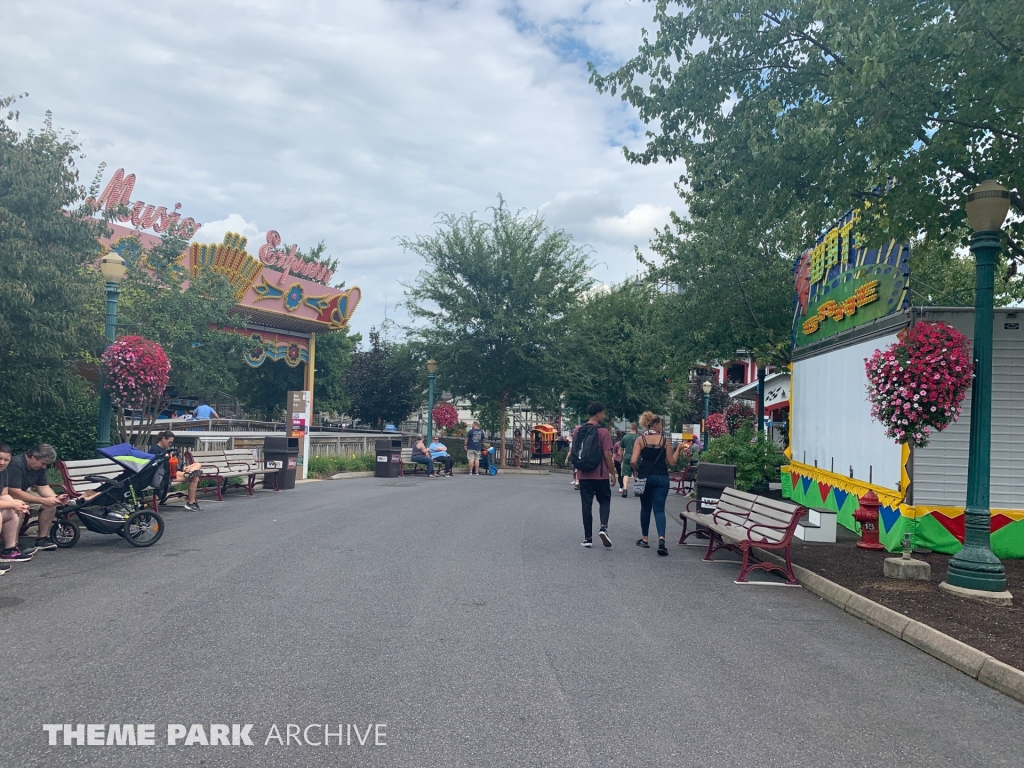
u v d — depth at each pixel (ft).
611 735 13.26
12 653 16.74
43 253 33.53
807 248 49.65
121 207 39.32
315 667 16.29
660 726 13.73
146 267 68.85
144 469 30.53
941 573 27.37
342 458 75.77
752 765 12.28
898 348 26.68
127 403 37.88
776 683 16.25
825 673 17.07
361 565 27.17
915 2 29.22
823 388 44.37
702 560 31.24
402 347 106.01
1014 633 19.56
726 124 34.35
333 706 14.20
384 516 40.68
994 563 23.93
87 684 14.97
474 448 89.20
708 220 61.00
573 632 19.62
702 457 59.67
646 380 118.73
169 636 18.17
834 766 12.34
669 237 69.05
